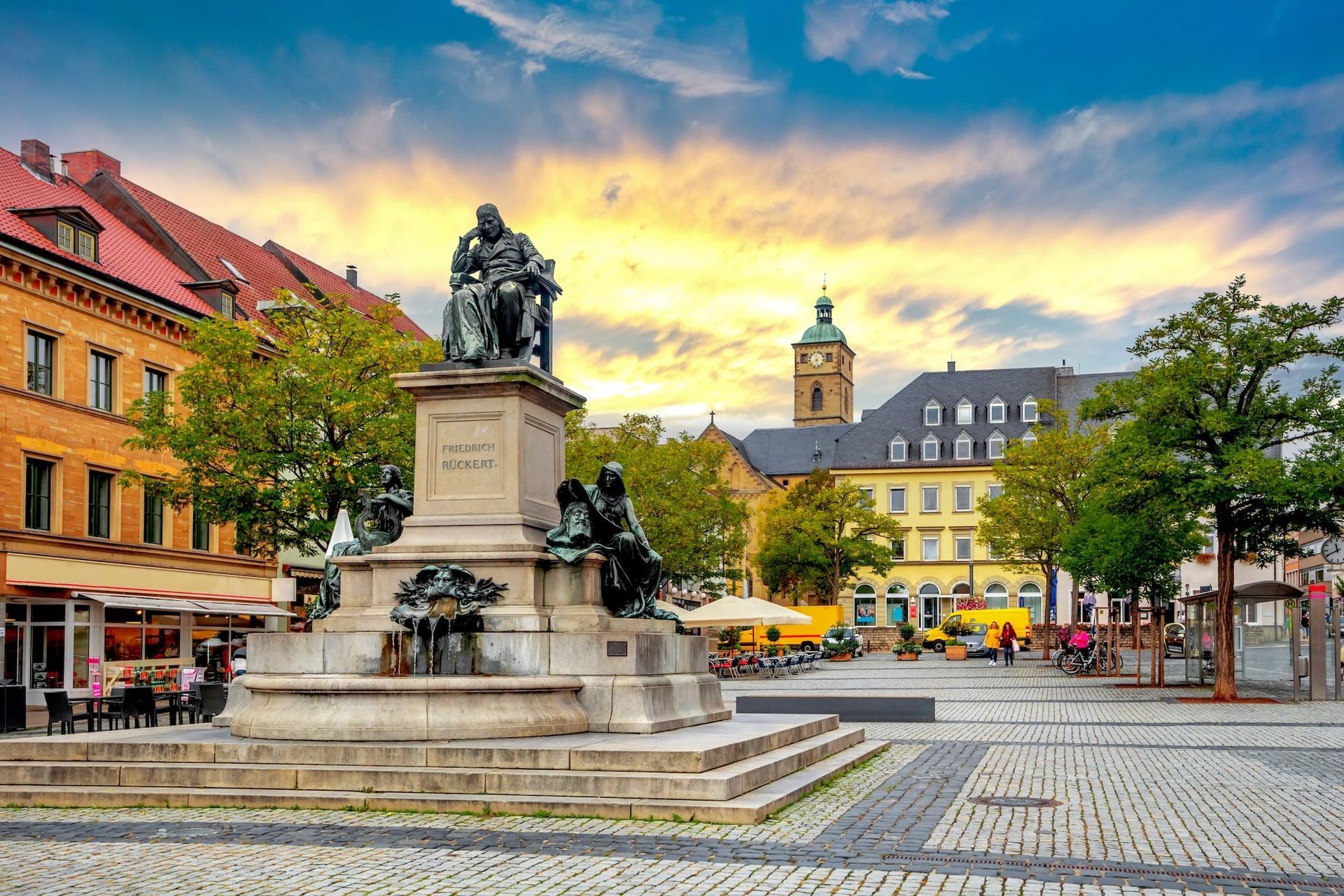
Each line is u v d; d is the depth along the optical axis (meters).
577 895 9.03
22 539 37.66
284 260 61.69
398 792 12.80
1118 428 33.62
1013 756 18.95
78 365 40.62
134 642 42.84
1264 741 21.72
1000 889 9.26
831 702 26.12
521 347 18.31
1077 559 45.78
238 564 49.09
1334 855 10.76
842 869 9.85
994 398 105.50
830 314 146.62
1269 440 31.88
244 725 14.62
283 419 34.78
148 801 13.03
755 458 126.62
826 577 87.62
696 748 12.99
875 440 106.62
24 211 39.81
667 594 76.12
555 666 15.60
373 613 16.52
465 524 16.97
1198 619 39.41
